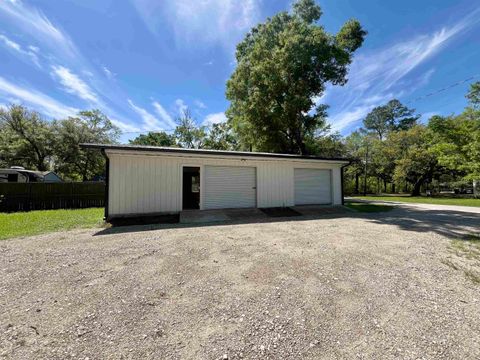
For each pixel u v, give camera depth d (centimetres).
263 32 1622
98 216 836
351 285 265
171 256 369
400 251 398
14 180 1484
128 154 758
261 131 1602
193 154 802
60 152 1986
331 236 515
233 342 167
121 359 149
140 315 202
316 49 1365
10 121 1908
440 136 1304
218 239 486
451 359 150
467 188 2589
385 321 195
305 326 187
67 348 160
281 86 1447
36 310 210
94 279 279
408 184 2956
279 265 329
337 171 1109
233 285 264
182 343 166
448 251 399
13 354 154
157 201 792
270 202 971
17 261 346
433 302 228
